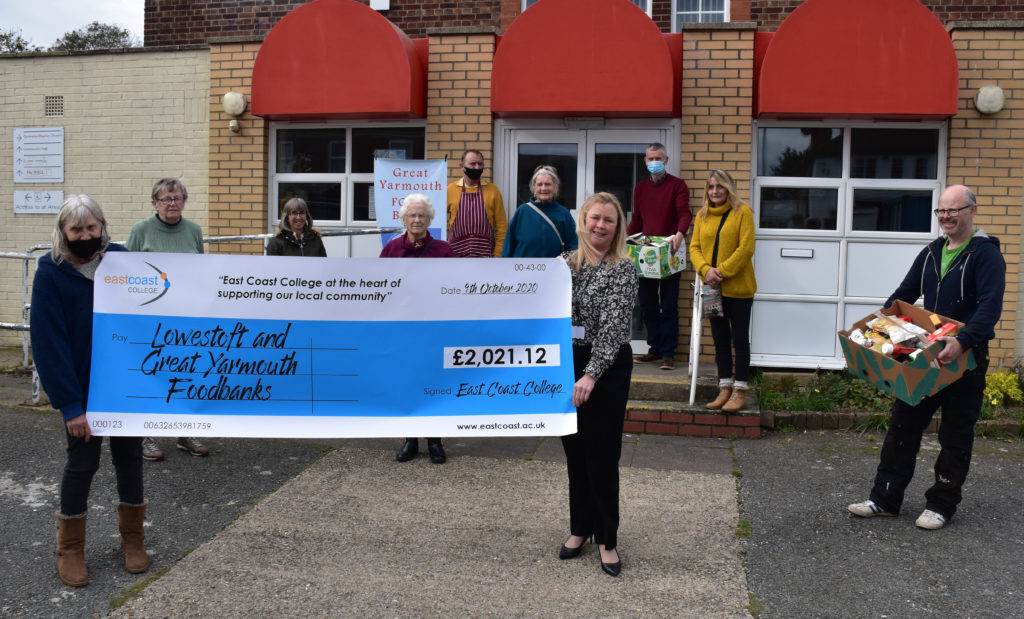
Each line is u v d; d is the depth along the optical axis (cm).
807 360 756
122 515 385
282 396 413
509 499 489
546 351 399
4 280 930
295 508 471
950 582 381
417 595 366
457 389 409
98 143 888
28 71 902
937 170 741
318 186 836
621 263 382
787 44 696
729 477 534
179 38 942
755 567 397
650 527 447
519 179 790
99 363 386
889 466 460
